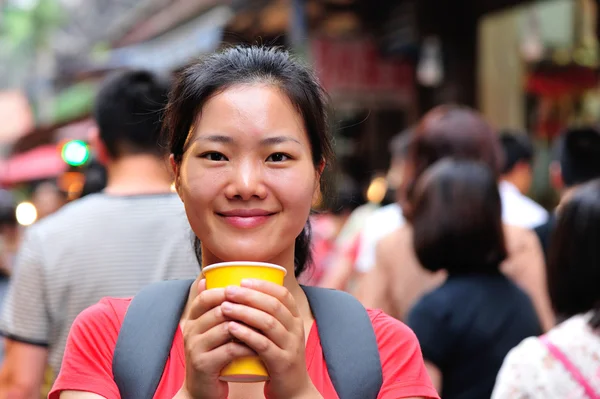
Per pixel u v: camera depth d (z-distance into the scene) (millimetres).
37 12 31828
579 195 2115
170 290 1494
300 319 1294
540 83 6996
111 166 2596
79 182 4676
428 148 3223
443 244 2609
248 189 1363
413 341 1507
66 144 4656
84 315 1503
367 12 6449
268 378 1277
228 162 1389
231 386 1434
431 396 1459
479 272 2621
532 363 2016
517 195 3822
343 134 8500
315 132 1472
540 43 7152
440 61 6500
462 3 6168
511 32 7242
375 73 6738
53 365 2457
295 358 1261
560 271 2111
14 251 5270
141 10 16656
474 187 2619
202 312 1269
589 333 2008
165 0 14531
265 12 6852
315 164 1489
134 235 2453
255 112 1389
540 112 7238
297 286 1504
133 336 1431
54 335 2451
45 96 18312
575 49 7070
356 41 6633
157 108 2545
